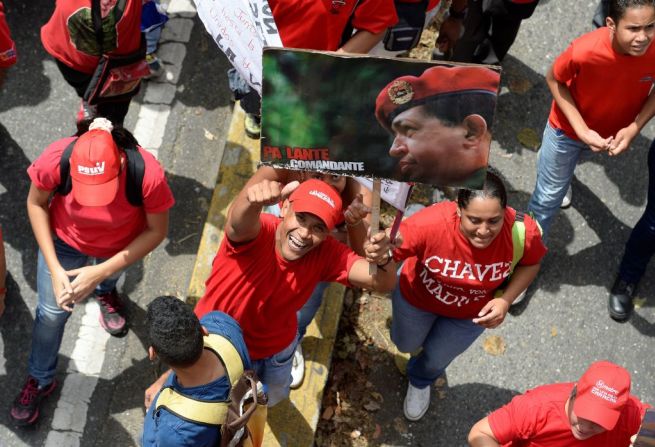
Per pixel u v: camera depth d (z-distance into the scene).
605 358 5.30
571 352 5.29
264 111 2.80
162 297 2.98
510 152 5.89
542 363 5.25
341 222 3.91
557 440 3.57
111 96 4.62
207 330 3.20
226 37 4.20
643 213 5.43
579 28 6.39
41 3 6.08
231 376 3.09
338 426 4.89
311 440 4.69
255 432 3.35
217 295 3.58
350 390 5.00
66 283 4.00
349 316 5.20
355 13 4.12
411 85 2.70
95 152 3.69
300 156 2.89
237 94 4.96
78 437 4.82
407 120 2.76
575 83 4.49
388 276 3.51
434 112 2.73
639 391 5.23
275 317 3.67
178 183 5.57
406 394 5.02
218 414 3.01
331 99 2.75
